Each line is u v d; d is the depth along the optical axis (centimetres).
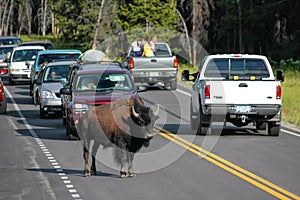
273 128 4838
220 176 3384
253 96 4744
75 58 7969
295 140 4681
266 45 15962
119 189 3084
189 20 15650
